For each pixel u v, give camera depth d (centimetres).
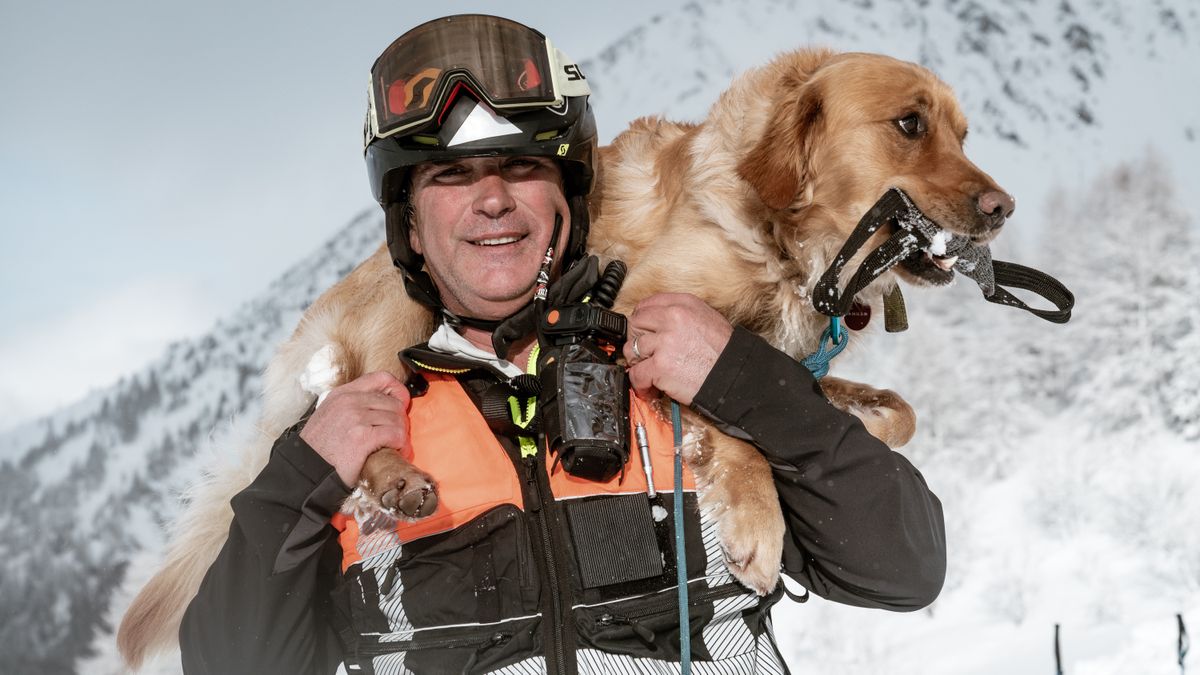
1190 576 1539
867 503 198
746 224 256
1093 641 1345
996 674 1319
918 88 262
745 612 201
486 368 209
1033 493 2006
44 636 3262
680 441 205
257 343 7850
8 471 6769
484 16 220
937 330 2453
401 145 218
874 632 1445
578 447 191
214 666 201
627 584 190
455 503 195
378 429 197
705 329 203
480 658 186
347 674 204
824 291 236
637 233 273
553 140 217
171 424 7219
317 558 198
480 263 217
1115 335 2506
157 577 277
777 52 284
